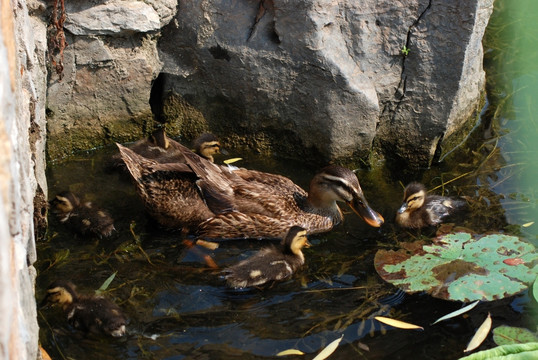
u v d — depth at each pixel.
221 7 2.86
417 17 2.81
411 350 2.45
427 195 2.79
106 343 2.44
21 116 2.23
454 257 2.62
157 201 2.69
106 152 2.94
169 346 2.44
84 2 2.79
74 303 2.49
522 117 3.04
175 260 2.64
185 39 2.91
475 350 2.45
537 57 3.20
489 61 3.20
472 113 2.98
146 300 2.54
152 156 2.85
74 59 2.83
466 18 2.79
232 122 2.97
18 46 2.35
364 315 2.52
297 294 2.57
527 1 3.30
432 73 2.85
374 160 2.95
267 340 2.46
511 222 2.73
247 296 2.56
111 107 2.93
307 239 2.73
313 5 2.79
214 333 2.47
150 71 2.92
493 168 2.90
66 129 2.90
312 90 2.87
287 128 2.94
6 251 1.65
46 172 2.86
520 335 2.47
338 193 2.73
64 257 2.63
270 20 2.85
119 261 2.63
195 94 2.96
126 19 2.82
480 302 2.54
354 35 2.83
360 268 2.63
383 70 2.86
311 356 2.43
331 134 2.89
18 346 1.83
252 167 2.94
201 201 2.71
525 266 2.59
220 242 2.71
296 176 2.91
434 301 2.54
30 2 2.72
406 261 2.63
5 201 1.77
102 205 2.77
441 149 2.93
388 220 2.77
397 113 2.90
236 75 2.90
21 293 2.04
